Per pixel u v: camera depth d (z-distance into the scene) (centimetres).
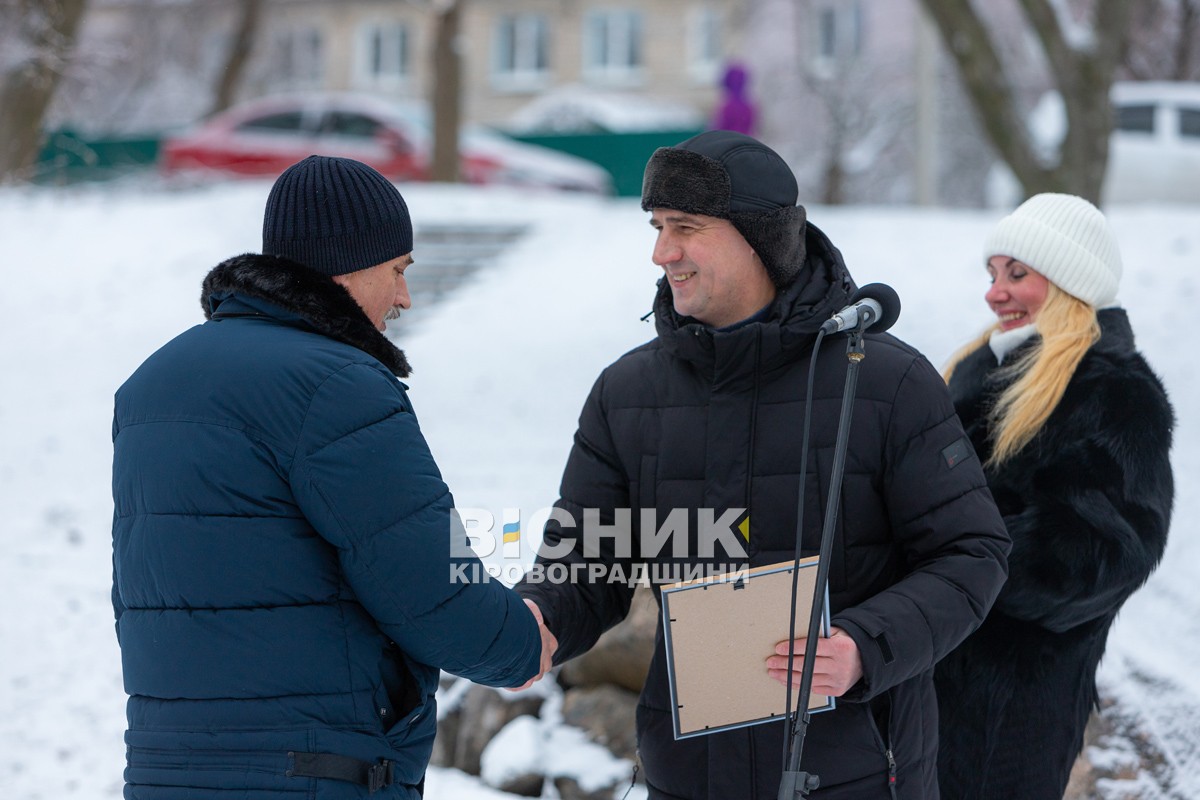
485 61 5781
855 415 406
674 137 3762
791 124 4284
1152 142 2656
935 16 1689
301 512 360
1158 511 452
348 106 2861
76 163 2673
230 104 3809
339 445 356
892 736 404
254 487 355
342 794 352
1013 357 498
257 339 371
